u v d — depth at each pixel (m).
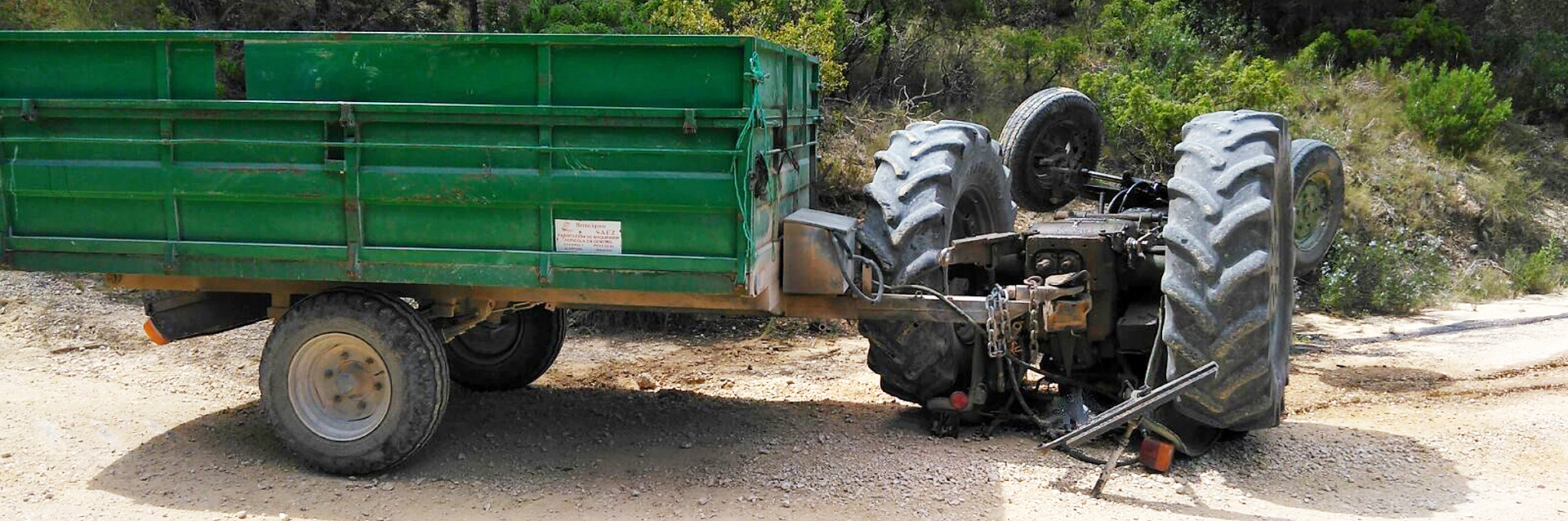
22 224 5.51
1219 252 5.44
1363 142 16.16
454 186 5.12
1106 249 6.29
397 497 5.43
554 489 5.57
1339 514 5.28
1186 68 16.12
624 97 5.03
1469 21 21.89
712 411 7.05
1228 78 13.32
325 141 5.18
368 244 5.26
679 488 5.58
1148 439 5.83
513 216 5.14
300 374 5.70
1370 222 14.20
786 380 8.17
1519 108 20.36
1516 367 9.00
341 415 5.75
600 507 5.31
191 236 5.38
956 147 6.17
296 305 5.64
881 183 6.13
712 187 4.94
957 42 15.75
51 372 7.84
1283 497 5.52
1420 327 11.10
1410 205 14.91
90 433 6.29
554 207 5.10
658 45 4.95
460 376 7.59
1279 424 6.16
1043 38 16.03
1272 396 5.71
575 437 6.44
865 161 12.84
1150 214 6.89
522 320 7.41
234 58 12.18
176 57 5.32
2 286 10.10
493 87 5.12
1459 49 20.19
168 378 7.73
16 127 5.44
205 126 5.28
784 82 5.68
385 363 5.54
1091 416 6.40
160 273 5.41
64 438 6.17
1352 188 14.70
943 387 6.51
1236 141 5.70
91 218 5.45
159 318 6.05
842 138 13.20
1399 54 19.58
